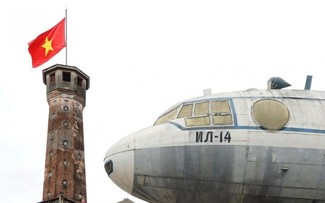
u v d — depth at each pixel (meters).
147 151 24.08
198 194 23.98
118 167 24.56
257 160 23.31
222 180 23.52
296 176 23.45
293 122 23.91
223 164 23.38
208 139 23.58
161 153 23.84
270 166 23.31
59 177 93.88
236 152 23.33
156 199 24.97
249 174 23.39
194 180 23.69
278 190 23.61
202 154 23.48
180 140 23.78
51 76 104.31
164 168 23.78
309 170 23.44
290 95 25.00
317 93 25.33
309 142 23.55
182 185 23.84
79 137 100.25
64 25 90.94
